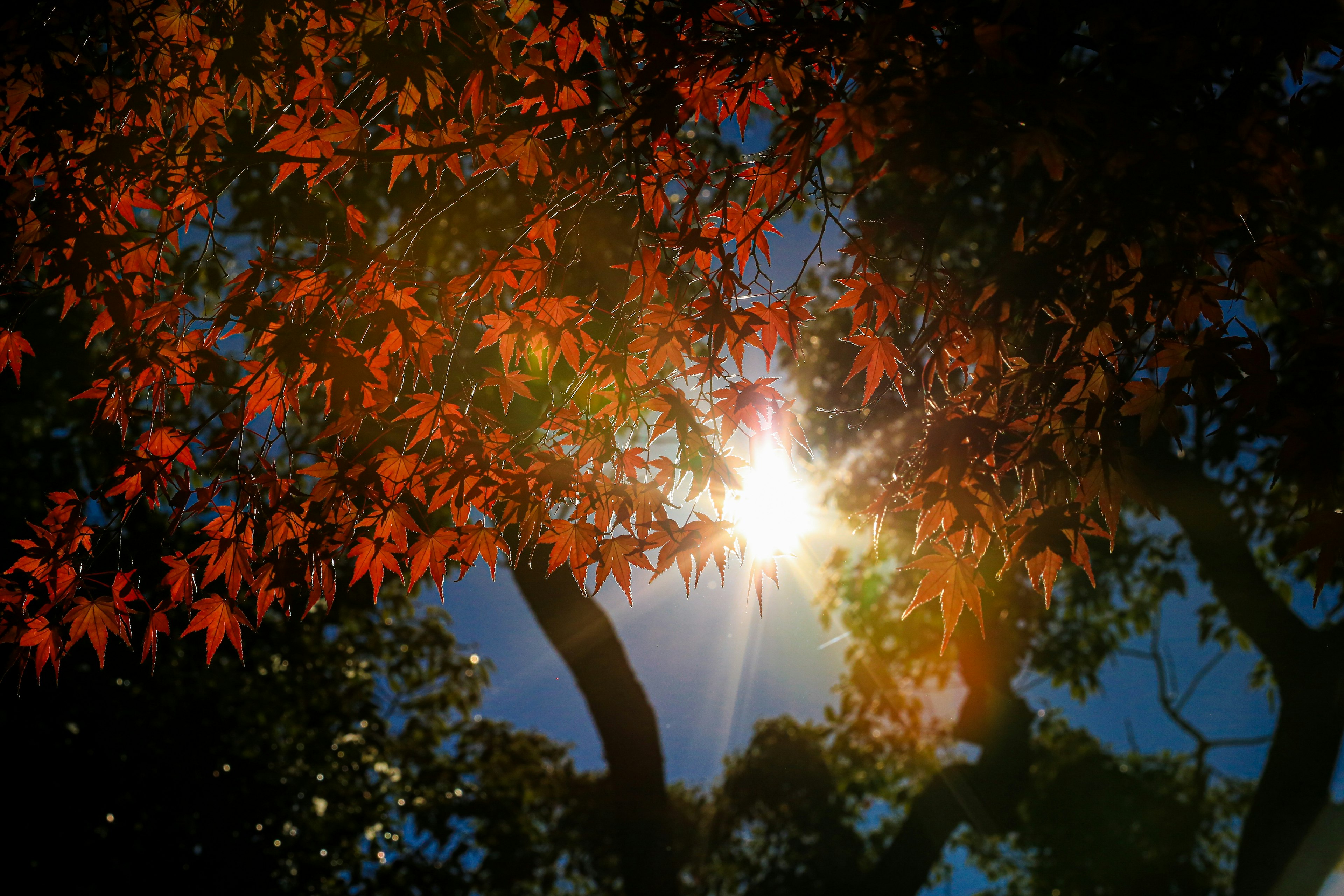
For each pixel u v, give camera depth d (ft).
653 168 6.82
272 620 23.12
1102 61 5.23
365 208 18.21
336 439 6.98
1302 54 5.11
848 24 5.60
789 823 38.27
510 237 9.98
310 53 7.08
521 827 25.58
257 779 20.92
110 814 19.69
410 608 28.45
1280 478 5.23
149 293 7.25
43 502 21.47
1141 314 5.64
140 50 6.96
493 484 6.70
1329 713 22.03
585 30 5.71
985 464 5.64
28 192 6.70
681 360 6.99
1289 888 21.54
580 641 22.36
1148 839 35.53
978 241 20.72
